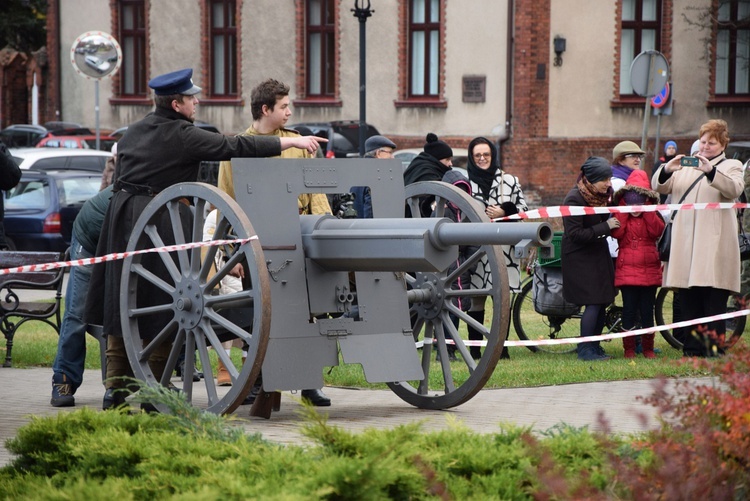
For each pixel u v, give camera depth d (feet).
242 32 160.56
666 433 19.31
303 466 20.08
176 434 22.71
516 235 28.48
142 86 172.45
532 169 137.69
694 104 139.23
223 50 164.04
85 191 91.45
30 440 23.21
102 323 33.37
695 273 45.65
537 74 136.87
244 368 29.99
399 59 146.30
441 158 47.80
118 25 172.86
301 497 17.87
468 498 19.26
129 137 32.68
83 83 177.47
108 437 22.02
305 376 31.48
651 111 138.51
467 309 46.44
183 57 166.50
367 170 33.14
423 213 43.96
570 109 137.49
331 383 40.52
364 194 44.37
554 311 50.01
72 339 35.73
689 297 47.16
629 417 32.48
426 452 20.71
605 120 137.80
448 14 142.10
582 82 137.18
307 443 25.49
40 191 90.53
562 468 19.98
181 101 32.60
